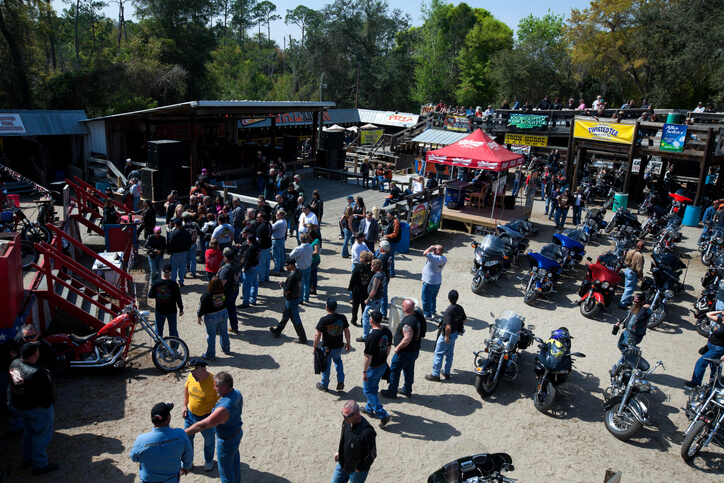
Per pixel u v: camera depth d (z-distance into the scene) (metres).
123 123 24.23
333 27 69.50
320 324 7.81
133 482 6.09
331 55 70.06
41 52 38.62
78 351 8.21
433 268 10.88
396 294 12.66
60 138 25.55
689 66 39.38
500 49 73.25
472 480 4.96
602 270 11.82
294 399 8.02
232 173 24.50
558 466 6.91
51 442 6.70
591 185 25.25
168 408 5.13
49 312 9.68
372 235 13.53
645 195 26.69
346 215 15.04
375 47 73.50
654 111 26.56
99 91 36.97
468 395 8.50
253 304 11.41
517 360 9.77
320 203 17.02
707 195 24.17
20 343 6.83
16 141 25.02
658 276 11.98
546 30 69.50
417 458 6.86
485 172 21.30
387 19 72.94
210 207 14.81
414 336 7.83
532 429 7.70
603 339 10.94
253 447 6.89
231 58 86.75
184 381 8.32
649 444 7.55
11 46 32.41
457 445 5.23
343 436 5.46
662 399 8.82
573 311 12.38
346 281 13.35
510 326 8.60
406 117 46.25
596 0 52.03
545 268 12.47
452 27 80.31
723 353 8.63
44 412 5.96
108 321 9.56
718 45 37.56
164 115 24.03
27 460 6.15
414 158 33.47
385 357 7.39
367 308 9.85
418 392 8.49
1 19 31.58
